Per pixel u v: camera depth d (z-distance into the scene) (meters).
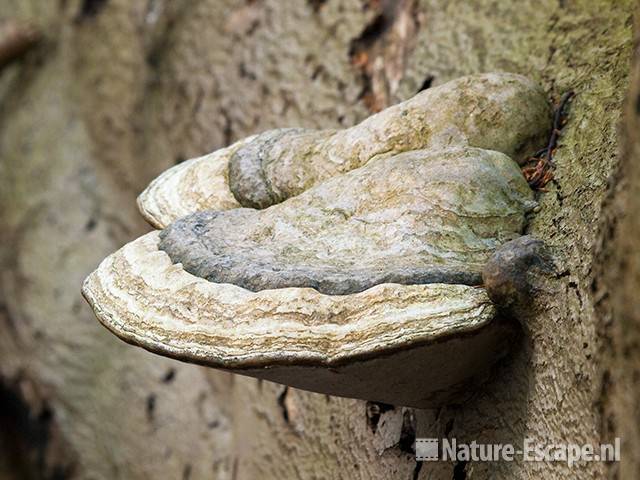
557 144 0.66
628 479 0.49
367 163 0.64
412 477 0.73
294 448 0.90
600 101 0.65
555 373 0.58
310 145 0.67
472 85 0.65
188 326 0.58
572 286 0.58
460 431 0.66
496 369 0.62
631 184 0.51
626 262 0.50
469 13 0.85
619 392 0.52
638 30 0.53
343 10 0.97
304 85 0.98
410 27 0.91
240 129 1.04
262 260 0.59
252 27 1.06
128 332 0.59
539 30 0.77
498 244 0.59
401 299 0.55
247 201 0.68
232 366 0.55
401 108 0.65
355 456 0.80
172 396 1.18
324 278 0.56
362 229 0.60
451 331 0.54
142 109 1.22
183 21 1.16
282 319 0.56
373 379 0.58
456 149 0.62
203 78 1.10
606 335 0.54
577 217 0.60
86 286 0.63
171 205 0.71
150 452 1.19
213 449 1.11
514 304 0.58
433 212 0.59
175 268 0.61
